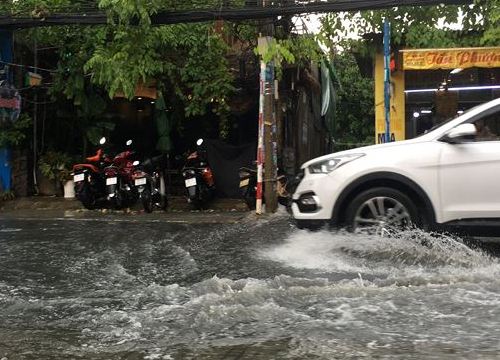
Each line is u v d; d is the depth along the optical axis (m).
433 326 3.94
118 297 4.98
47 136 14.32
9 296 5.11
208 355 3.54
